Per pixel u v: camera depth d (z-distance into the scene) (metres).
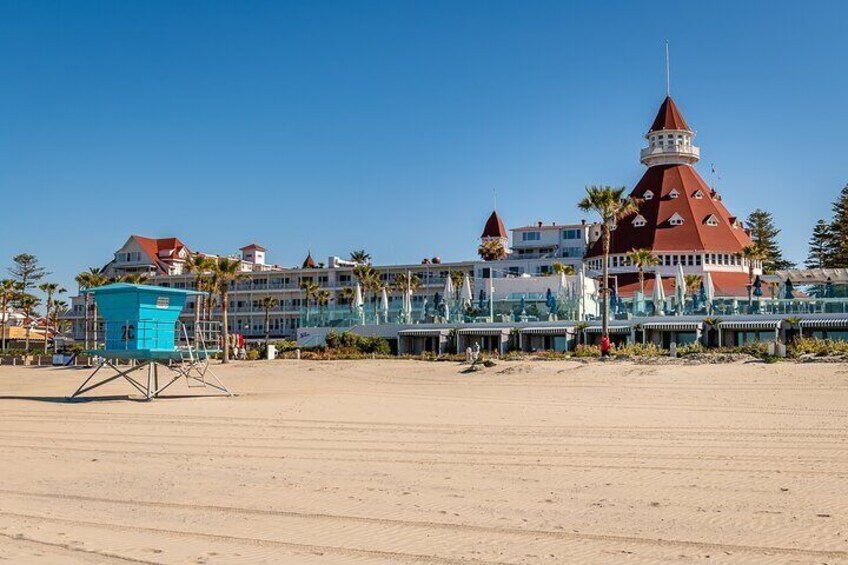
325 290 129.25
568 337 69.12
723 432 24.38
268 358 78.94
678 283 70.75
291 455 21.14
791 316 62.53
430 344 78.19
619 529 12.98
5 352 116.75
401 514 14.20
